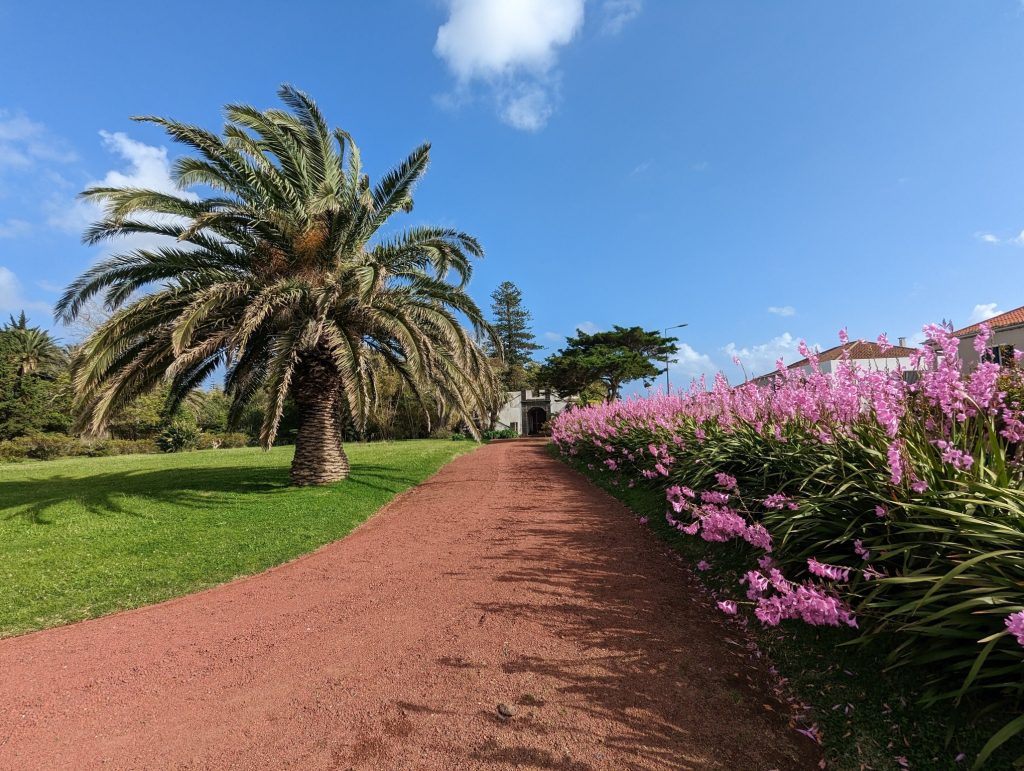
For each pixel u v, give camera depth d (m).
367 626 3.99
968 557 2.50
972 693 2.26
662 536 5.96
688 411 8.77
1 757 2.53
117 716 2.88
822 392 4.29
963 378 3.65
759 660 3.16
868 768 2.16
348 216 9.51
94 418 8.24
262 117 9.55
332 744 2.52
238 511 8.38
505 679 3.05
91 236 8.95
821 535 3.48
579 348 40.56
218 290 8.47
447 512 8.58
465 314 11.41
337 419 11.60
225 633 4.02
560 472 13.44
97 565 5.87
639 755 2.34
